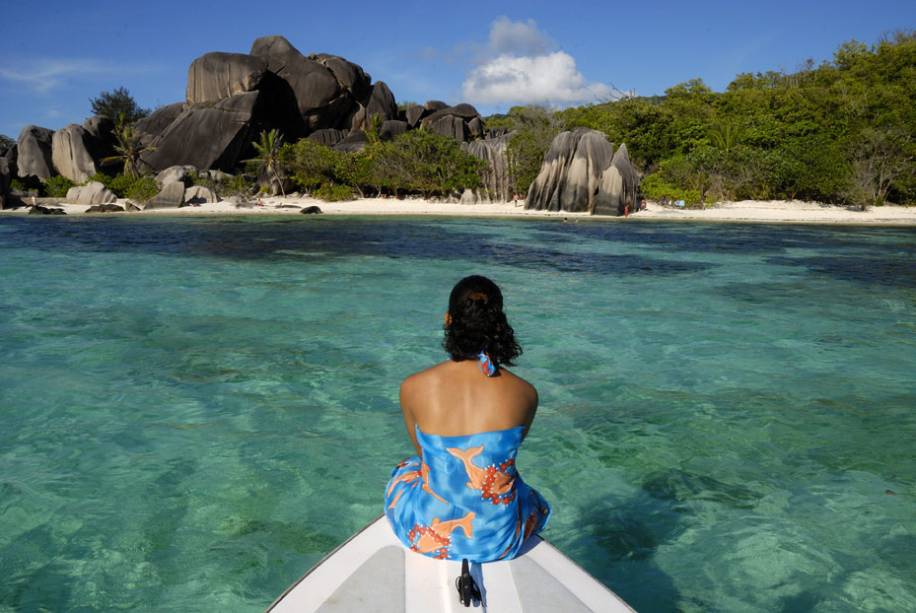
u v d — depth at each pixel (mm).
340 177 54812
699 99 74500
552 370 7117
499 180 52750
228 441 5059
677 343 8398
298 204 49281
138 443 4996
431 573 2070
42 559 3408
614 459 4789
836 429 5418
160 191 46438
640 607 3035
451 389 2082
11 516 3854
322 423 5469
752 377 6910
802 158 47125
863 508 4059
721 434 5285
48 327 8836
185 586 3184
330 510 3994
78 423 5391
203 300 11055
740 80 81938
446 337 2154
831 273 15492
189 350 7738
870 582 3264
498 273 15000
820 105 59438
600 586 2061
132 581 3221
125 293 11648
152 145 58750
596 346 8203
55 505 4000
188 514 3918
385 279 13734
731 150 49469
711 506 4082
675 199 46469
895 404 6043
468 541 2115
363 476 4480
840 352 8008
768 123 55531
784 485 4391
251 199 49781
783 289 13016
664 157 57594
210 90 60719
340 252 19031
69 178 54656
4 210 42656
